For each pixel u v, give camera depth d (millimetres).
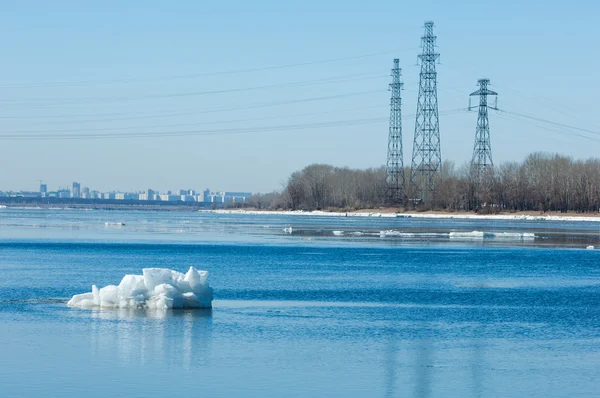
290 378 37312
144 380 36406
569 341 47531
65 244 138875
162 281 58875
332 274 87938
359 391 35312
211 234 181125
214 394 34312
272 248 132500
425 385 36531
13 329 48688
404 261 107812
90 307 57938
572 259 114375
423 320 55062
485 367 40281
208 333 48219
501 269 97562
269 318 54562
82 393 34156
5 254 113500
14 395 33750
